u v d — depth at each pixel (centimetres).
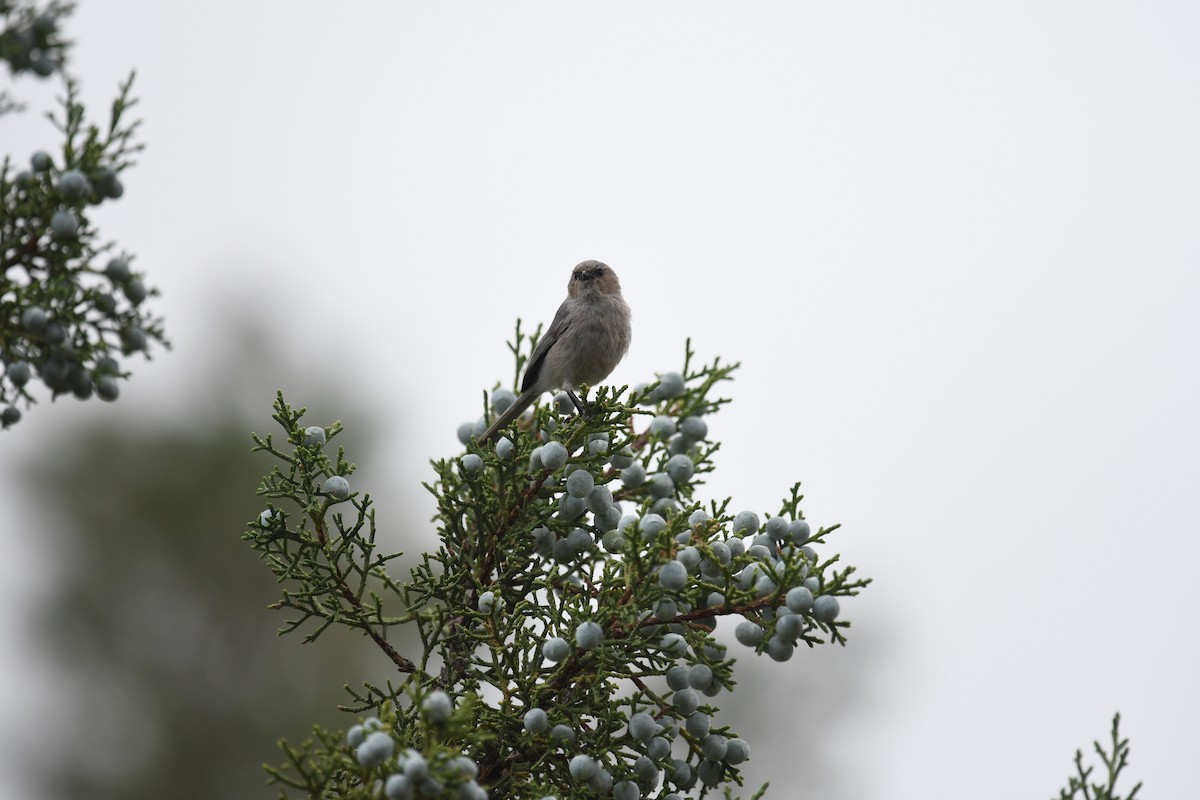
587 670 844
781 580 809
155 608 1991
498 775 842
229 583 2006
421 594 938
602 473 939
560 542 940
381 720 724
